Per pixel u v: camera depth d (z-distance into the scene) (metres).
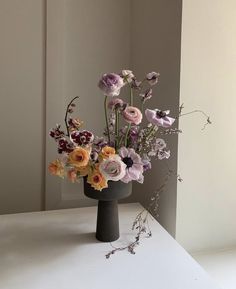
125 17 1.34
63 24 1.26
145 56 1.22
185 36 0.99
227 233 1.11
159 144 0.87
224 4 1.01
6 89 1.24
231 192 1.09
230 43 1.03
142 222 1.05
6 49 1.22
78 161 0.77
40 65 1.26
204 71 1.01
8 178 1.28
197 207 1.06
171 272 0.79
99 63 1.33
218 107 1.04
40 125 1.28
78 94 1.31
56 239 0.95
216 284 0.75
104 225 0.92
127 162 0.82
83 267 0.81
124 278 0.77
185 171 1.03
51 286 0.74
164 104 1.08
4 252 0.87
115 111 0.86
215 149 1.06
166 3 1.06
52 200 1.32
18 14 1.21
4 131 1.25
